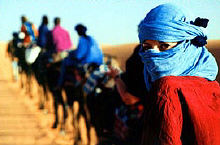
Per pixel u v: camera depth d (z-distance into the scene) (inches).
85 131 375.9
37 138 362.9
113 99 228.7
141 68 144.6
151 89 75.0
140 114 154.4
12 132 382.6
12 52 804.0
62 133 378.3
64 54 404.5
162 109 68.9
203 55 77.5
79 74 321.1
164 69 73.9
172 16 74.1
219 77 331.6
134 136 160.1
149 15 77.4
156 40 75.1
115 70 201.8
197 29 75.2
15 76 815.1
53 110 490.6
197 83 73.4
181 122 69.4
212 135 69.0
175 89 70.4
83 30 341.7
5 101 571.8
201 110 69.3
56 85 395.5
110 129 230.2
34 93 639.1
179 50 73.1
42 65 459.2
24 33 637.3
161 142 68.5
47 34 438.9
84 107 326.0
